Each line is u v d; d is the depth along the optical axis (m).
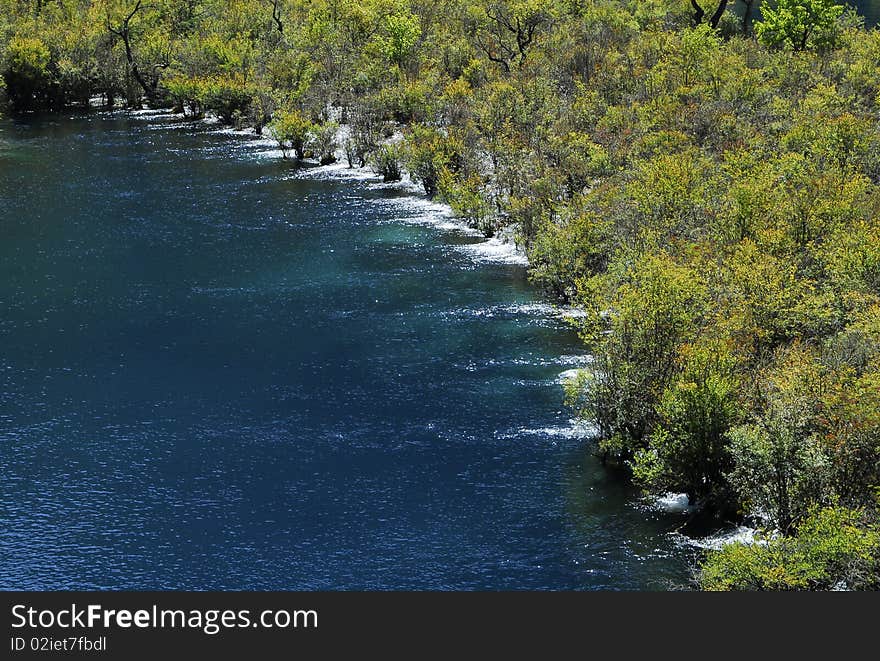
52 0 151.50
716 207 51.94
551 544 33.62
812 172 55.53
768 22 101.88
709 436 34.53
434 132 81.25
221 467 38.72
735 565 28.62
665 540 33.59
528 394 44.16
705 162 59.31
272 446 40.28
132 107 125.50
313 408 43.38
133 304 55.94
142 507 36.12
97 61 127.06
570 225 55.91
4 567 32.84
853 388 31.48
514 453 39.41
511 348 49.09
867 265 41.97
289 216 74.12
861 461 30.70
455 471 38.25
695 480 35.16
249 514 35.69
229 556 33.38
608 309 41.78
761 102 76.69
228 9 140.50
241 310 54.88
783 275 40.97
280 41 126.00
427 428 41.50
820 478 31.03
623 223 54.44
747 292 40.22
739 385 35.22
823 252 44.44
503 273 60.44
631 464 37.03
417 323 52.56
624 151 68.56
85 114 122.25
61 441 40.66
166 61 125.88
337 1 125.75
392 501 36.34
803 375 32.69
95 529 34.84
